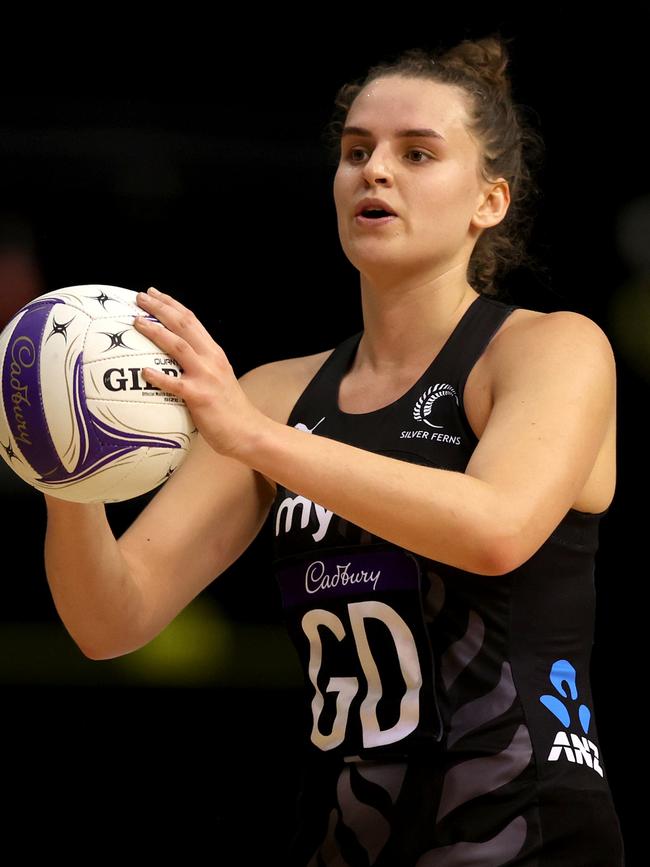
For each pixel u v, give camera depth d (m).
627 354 18.12
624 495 17.77
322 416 8.30
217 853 16.67
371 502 6.58
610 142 18.11
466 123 8.16
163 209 18.55
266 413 8.70
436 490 6.60
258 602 17.80
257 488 8.78
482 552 6.66
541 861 7.30
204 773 16.98
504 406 7.30
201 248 18.72
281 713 17.31
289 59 18.33
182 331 6.80
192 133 18.44
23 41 18.27
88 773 16.84
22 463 6.96
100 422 6.71
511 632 7.51
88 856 16.52
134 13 18.17
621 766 16.97
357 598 7.65
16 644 17.28
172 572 8.46
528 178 9.47
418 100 8.08
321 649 7.87
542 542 6.91
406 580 7.52
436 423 7.79
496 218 8.48
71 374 6.73
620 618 17.52
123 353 6.75
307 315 19.03
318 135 18.47
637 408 17.98
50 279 18.48
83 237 18.47
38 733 16.98
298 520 7.97
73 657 17.22
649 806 16.77
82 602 7.93
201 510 8.60
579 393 7.33
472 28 17.77
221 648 17.47
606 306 18.25
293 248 18.78
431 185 7.98
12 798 16.67
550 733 7.44
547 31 17.66
